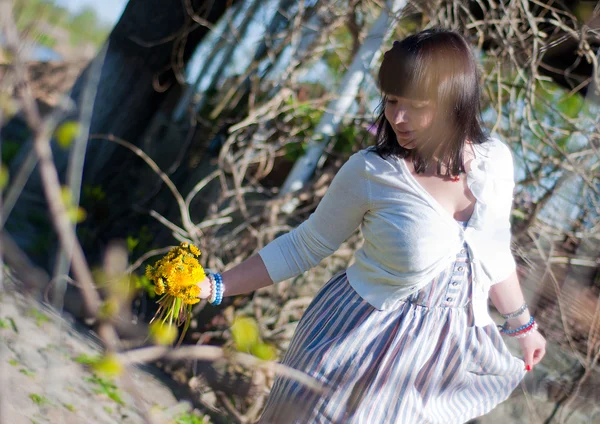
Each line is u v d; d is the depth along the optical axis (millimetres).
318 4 4207
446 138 1946
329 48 4320
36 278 911
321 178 4039
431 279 2002
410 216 1961
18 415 2188
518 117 3908
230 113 5227
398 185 1983
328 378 1997
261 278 2146
